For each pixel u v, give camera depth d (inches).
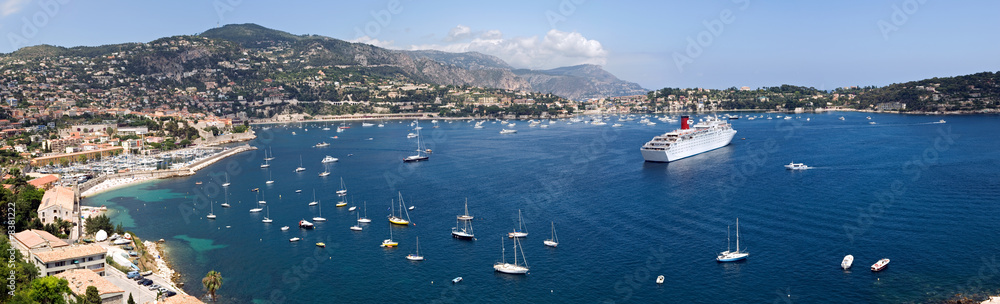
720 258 7736.2
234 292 7239.2
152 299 6599.4
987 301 6378.0
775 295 6791.3
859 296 6678.2
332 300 6998.0
